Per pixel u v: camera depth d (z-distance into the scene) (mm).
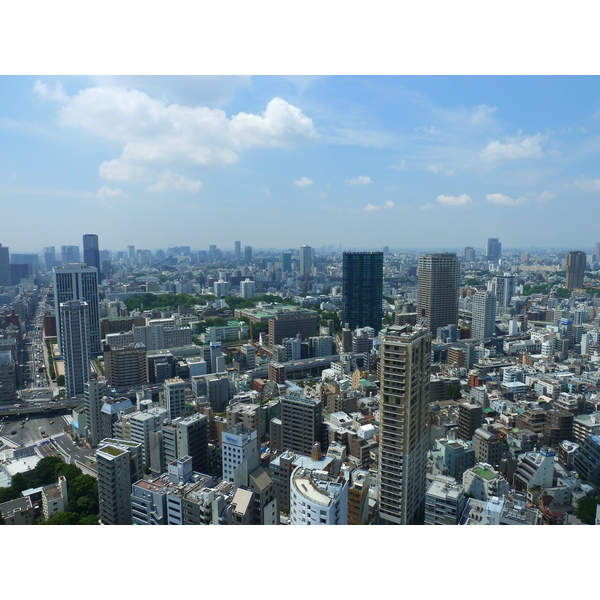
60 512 185375
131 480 185250
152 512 154375
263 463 198250
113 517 179250
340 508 135375
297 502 135250
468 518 165750
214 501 142875
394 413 161625
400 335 162625
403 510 163625
